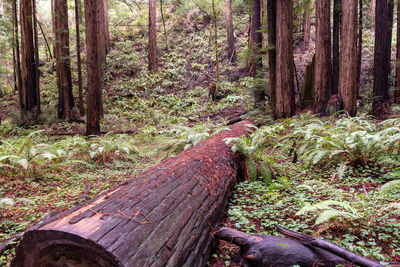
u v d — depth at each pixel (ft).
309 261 6.76
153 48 72.38
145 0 103.30
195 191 9.20
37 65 50.34
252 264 7.43
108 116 52.65
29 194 16.49
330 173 16.84
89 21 34.60
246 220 10.64
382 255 7.75
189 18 87.92
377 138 15.81
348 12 30.27
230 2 69.67
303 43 65.67
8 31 53.98
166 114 56.08
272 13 39.60
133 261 4.92
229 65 69.51
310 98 45.91
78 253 4.94
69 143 26.73
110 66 76.64
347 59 30.96
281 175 17.21
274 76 40.50
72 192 16.62
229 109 54.70
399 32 38.17
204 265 7.84
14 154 20.65
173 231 6.56
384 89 36.37
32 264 5.23
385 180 14.38
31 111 52.44
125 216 6.02
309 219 10.32
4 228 11.62
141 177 9.39
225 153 15.56
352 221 9.59
